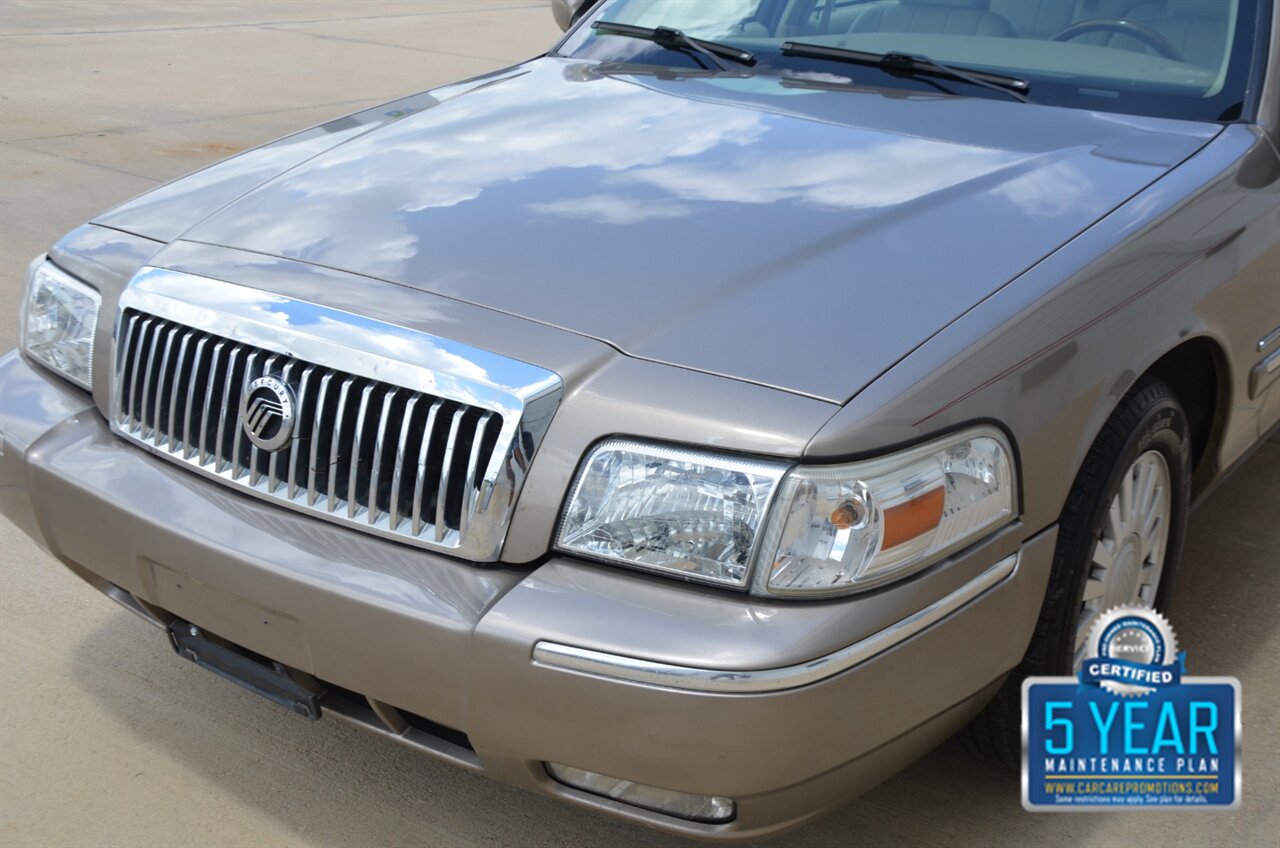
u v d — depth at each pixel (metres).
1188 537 3.48
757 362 1.90
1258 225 2.66
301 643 2.00
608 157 2.58
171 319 2.22
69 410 2.41
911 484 1.83
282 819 2.38
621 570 1.85
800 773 1.80
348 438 2.02
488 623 1.83
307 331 2.06
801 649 1.74
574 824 2.39
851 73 3.06
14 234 5.76
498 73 3.38
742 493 1.80
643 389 1.88
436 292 2.09
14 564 3.21
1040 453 2.04
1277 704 2.75
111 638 2.92
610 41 3.44
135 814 2.38
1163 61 2.96
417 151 2.69
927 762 2.58
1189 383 2.72
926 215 2.28
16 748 2.54
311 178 2.59
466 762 1.99
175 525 2.10
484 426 1.91
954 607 1.91
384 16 14.72
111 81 9.85
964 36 3.13
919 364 1.90
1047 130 2.71
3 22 12.52
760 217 2.28
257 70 10.66
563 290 2.07
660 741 1.76
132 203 2.68
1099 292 2.17
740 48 3.26
